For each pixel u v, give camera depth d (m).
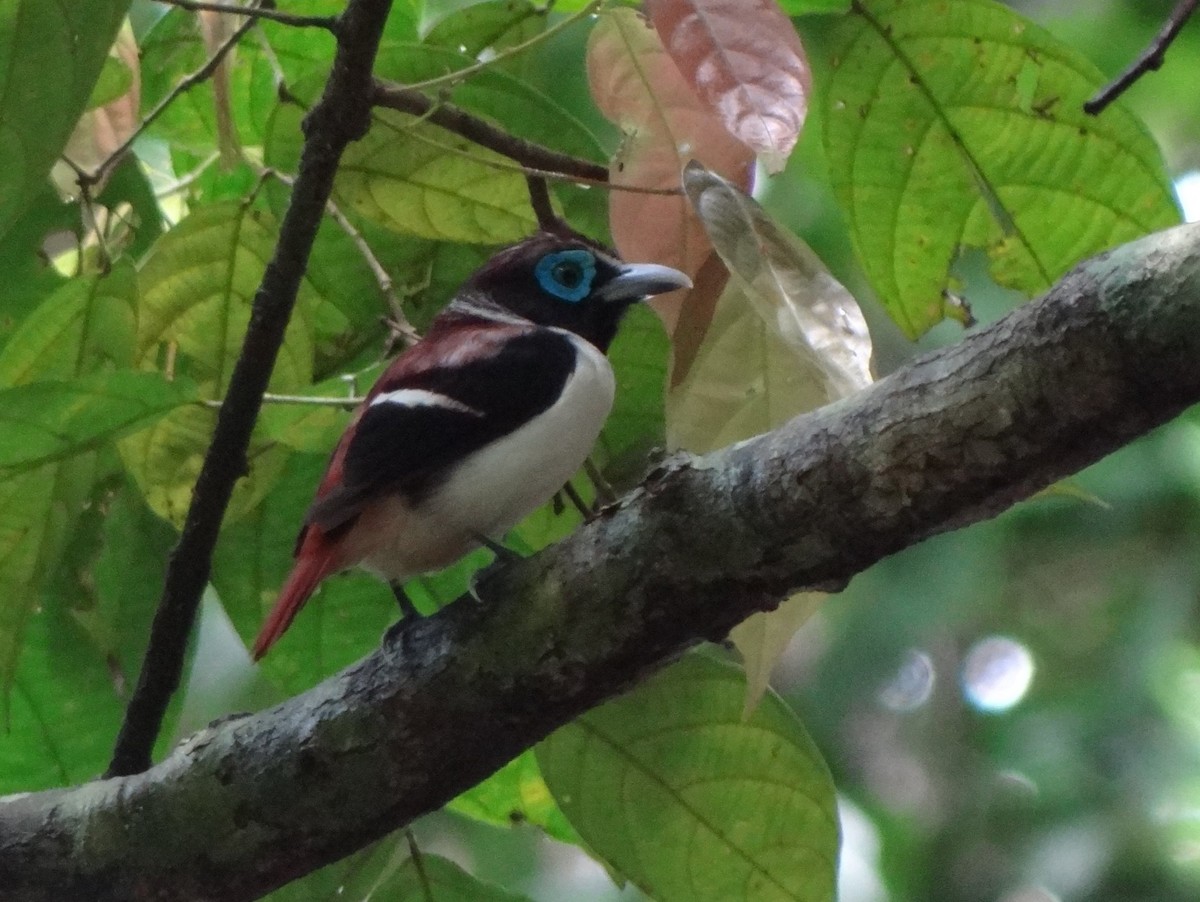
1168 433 12.91
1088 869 12.95
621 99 6.12
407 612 6.63
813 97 7.19
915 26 6.68
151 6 10.70
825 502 4.76
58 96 5.26
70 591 7.29
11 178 5.31
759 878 6.84
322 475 7.34
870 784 14.26
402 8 8.30
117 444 6.83
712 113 5.25
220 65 7.32
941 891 13.59
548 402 6.54
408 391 6.52
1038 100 6.73
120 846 5.98
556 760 6.81
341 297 7.75
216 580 7.36
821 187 11.75
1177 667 13.30
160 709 6.52
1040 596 13.95
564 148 7.26
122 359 7.02
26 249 7.52
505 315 7.41
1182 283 4.13
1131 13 12.31
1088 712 13.50
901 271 7.21
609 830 6.87
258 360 6.03
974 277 12.55
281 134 7.36
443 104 6.64
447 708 5.49
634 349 7.45
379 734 5.59
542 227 7.40
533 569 5.38
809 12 6.97
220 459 6.18
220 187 8.69
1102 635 13.72
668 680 6.67
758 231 5.26
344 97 5.72
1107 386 4.29
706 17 5.35
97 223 7.73
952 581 12.88
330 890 6.95
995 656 14.48
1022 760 13.82
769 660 5.12
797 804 6.75
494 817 7.78
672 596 5.09
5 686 6.44
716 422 5.38
